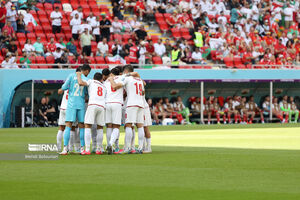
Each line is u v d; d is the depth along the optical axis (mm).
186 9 138875
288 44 146500
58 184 31000
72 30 123125
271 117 129500
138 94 51562
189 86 125312
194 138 74188
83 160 44438
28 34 119875
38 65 112750
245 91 131125
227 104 126375
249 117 128875
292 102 133000
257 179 33031
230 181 32219
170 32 138000
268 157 46500
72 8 131750
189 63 129000
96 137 53469
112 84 50906
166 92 123938
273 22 150000
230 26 141125
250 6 147875
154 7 139250
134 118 51281
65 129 50688
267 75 129625
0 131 90750
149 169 37812
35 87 111562
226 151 53219
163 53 128125
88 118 50438
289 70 131375
